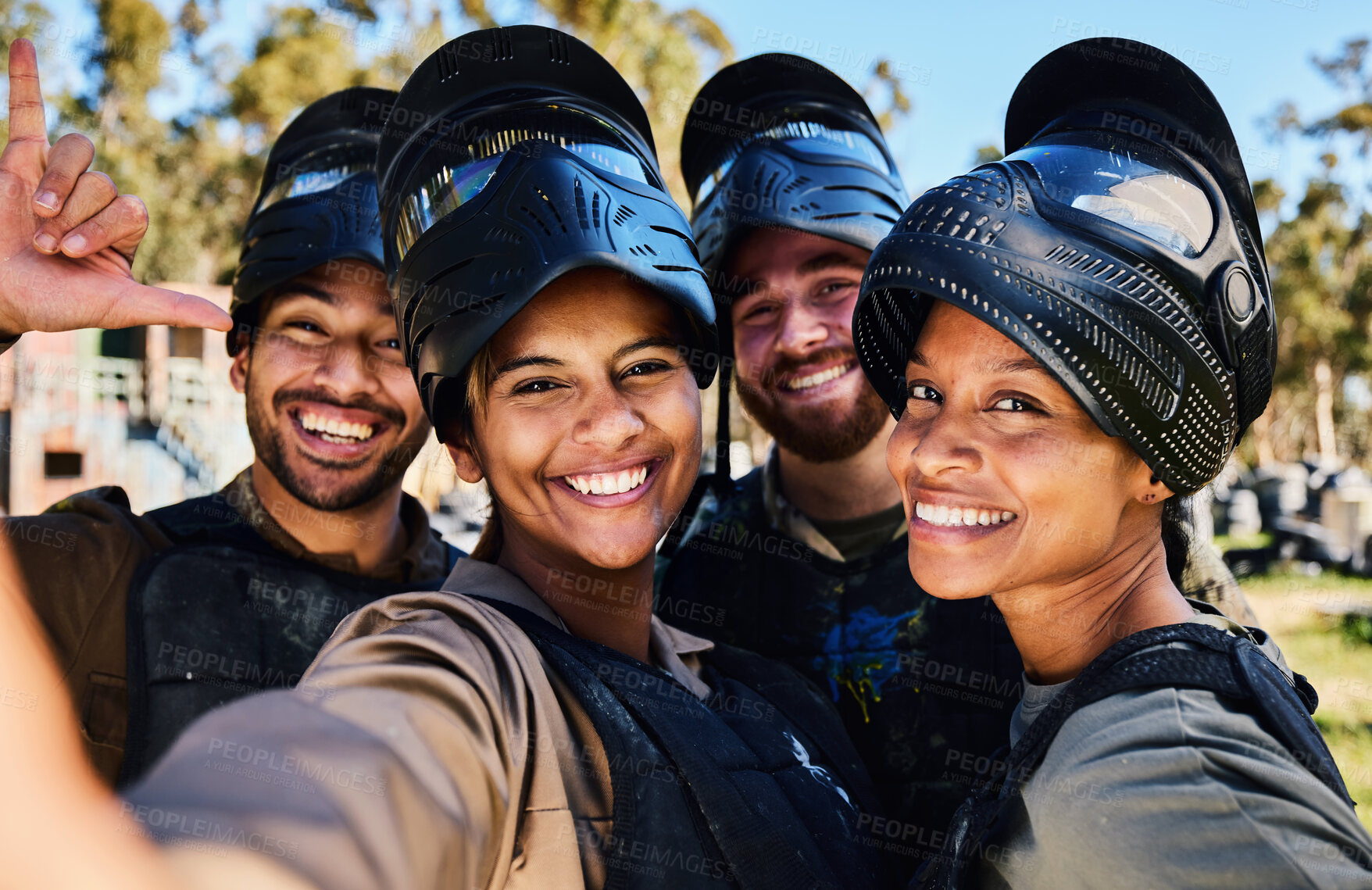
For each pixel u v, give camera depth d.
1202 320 0.53
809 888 0.52
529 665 0.51
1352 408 18.30
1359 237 16.78
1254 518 7.57
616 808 0.49
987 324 0.55
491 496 0.67
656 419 0.61
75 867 0.29
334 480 0.90
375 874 0.33
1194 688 0.47
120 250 0.72
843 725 0.82
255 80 11.83
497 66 0.65
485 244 0.58
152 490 6.57
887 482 0.97
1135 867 0.44
